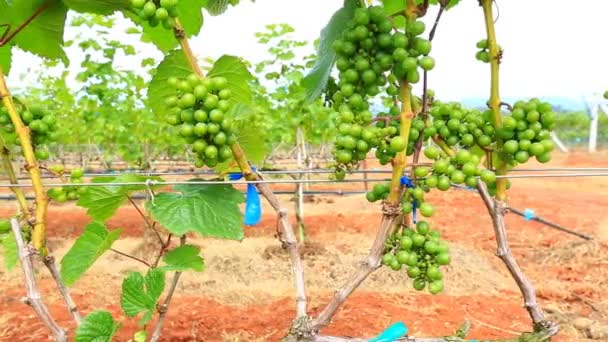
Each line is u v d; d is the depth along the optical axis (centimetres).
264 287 589
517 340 204
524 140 189
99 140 1236
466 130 199
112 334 206
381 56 178
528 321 464
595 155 2314
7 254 217
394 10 247
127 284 216
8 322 438
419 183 189
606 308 512
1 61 260
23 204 215
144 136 1058
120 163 1786
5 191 1371
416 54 177
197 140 183
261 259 675
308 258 693
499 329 441
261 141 240
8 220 216
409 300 513
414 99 201
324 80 221
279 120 1092
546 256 701
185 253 228
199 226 193
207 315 462
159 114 229
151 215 194
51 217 949
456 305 502
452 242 770
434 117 205
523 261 689
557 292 554
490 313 482
